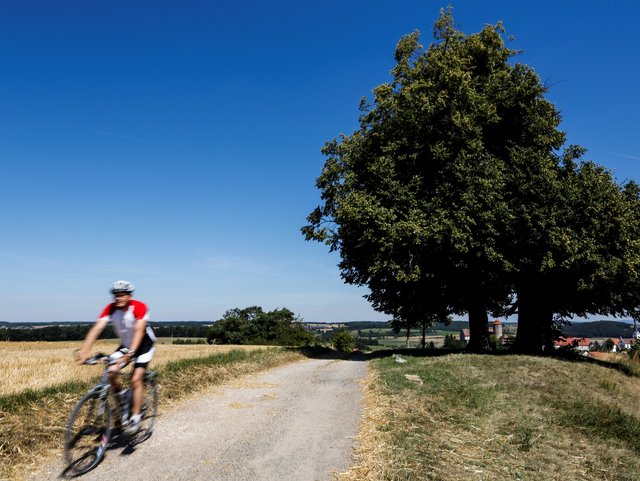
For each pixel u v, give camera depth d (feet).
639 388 57.93
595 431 30.04
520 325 77.00
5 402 22.76
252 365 48.52
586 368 58.80
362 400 32.24
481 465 20.24
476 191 63.10
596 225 61.98
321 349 99.25
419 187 67.87
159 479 16.89
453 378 42.01
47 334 184.24
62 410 23.30
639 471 23.50
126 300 19.56
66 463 16.76
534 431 27.66
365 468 18.51
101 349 88.07
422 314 85.05
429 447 21.58
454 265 67.36
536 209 63.36
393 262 65.26
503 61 76.43
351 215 65.46
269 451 20.40
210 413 26.73
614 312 77.25
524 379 44.83
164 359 51.03
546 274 68.13
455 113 66.44
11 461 17.53
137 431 21.38
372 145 75.25
